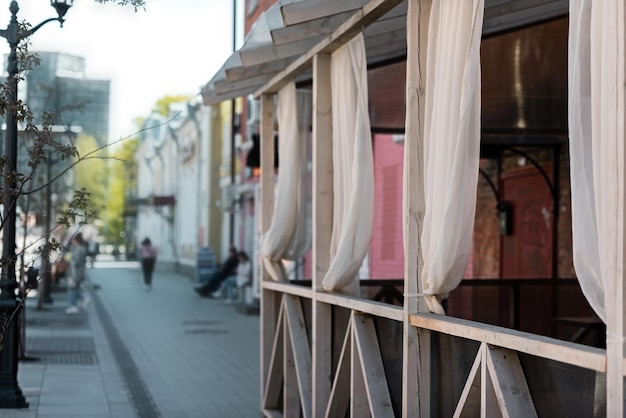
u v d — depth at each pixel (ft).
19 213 52.13
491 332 13.58
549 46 26.35
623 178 10.45
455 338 15.80
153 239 206.49
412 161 16.92
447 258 15.06
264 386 29.25
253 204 97.04
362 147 20.79
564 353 11.62
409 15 17.02
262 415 28.76
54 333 57.62
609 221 10.71
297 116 28.32
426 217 16.35
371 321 20.15
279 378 28.07
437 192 15.69
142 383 37.91
